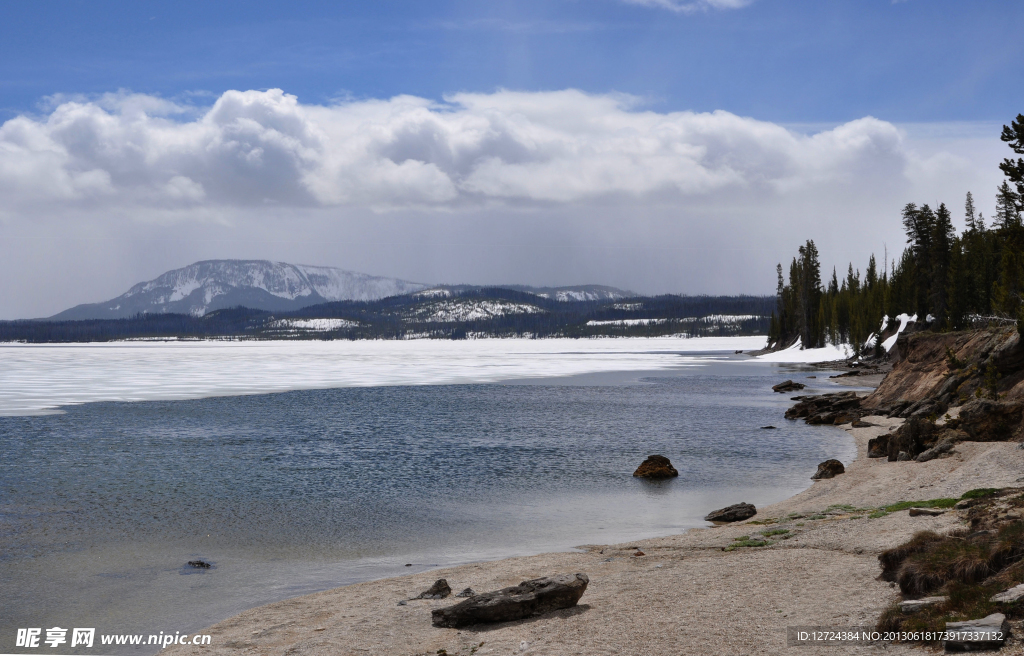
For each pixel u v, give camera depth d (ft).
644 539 66.54
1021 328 122.21
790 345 614.75
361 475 102.68
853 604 37.63
